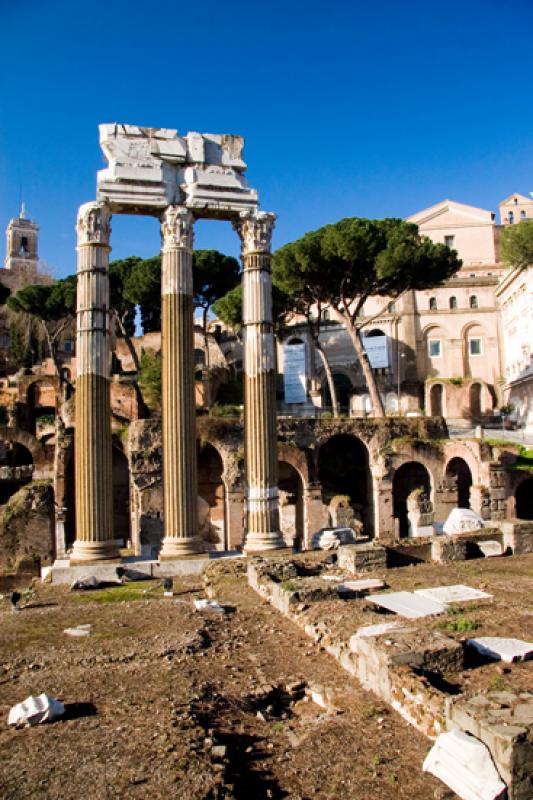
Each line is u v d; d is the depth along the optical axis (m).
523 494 48.62
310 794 8.16
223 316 63.53
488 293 87.69
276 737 9.81
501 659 11.86
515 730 8.07
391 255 49.69
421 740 9.38
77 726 9.98
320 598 16.81
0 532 36.12
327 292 54.12
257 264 25.34
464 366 86.81
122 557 24.61
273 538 24.69
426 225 97.94
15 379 75.50
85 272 23.39
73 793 7.98
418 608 15.71
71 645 14.59
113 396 55.59
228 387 75.00
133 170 23.92
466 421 77.19
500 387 85.25
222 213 25.31
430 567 22.19
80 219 23.77
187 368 23.91
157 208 24.39
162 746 9.12
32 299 75.69
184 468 23.70
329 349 86.06
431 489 44.56
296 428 42.81
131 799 7.80
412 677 10.24
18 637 15.45
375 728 9.81
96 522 22.86
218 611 17.20
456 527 30.03
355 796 8.05
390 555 23.06
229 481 39.44
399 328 87.00
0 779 8.39
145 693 11.37
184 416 23.75
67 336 91.62
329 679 11.96
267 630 15.34
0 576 24.95
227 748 9.20
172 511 23.72
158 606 18.36
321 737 9.60
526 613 15.18
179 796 7.83
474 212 97.19
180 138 24.77
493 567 22.05
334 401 59.84
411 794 8.03
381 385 84.62
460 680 10.88
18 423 58.16
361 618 14.61
